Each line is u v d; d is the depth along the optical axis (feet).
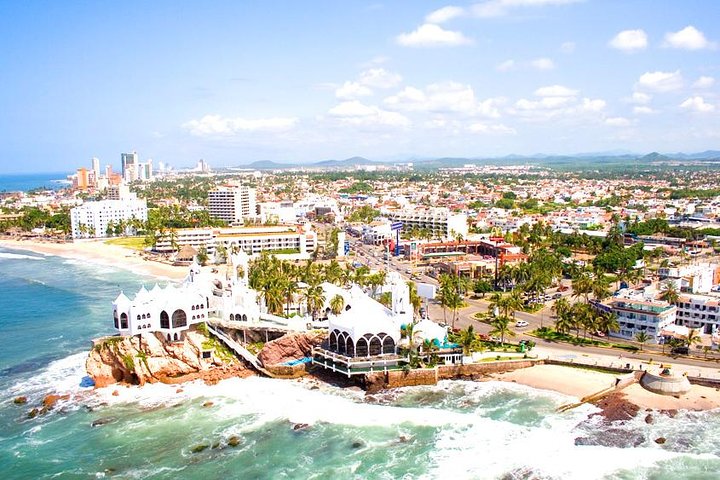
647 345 642.63
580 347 640.17
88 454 435.94
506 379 563.48
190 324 609.83
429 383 556.92
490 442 441.27
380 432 461.78
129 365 565.53
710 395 513.04
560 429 458.91
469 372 575.79
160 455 433.07
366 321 564.30
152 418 494.59
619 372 560.20
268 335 642.22
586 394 517.96
